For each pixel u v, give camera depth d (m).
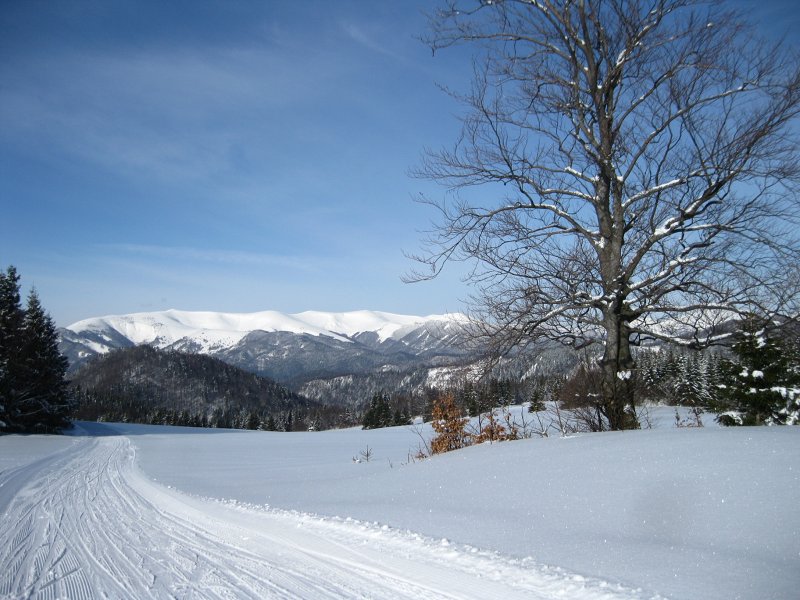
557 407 9.73
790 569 3.30
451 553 4.62
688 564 3.65
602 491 5.25
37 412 37.84
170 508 7.98
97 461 16.44
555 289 8.77
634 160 8.48
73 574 4.95
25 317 39.44
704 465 5.03
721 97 7.70
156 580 4.67
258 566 4.89
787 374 13.14
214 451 21.30
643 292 8.42
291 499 7.95
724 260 7.80
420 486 7.31
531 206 8.93
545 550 4.40
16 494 9.96
